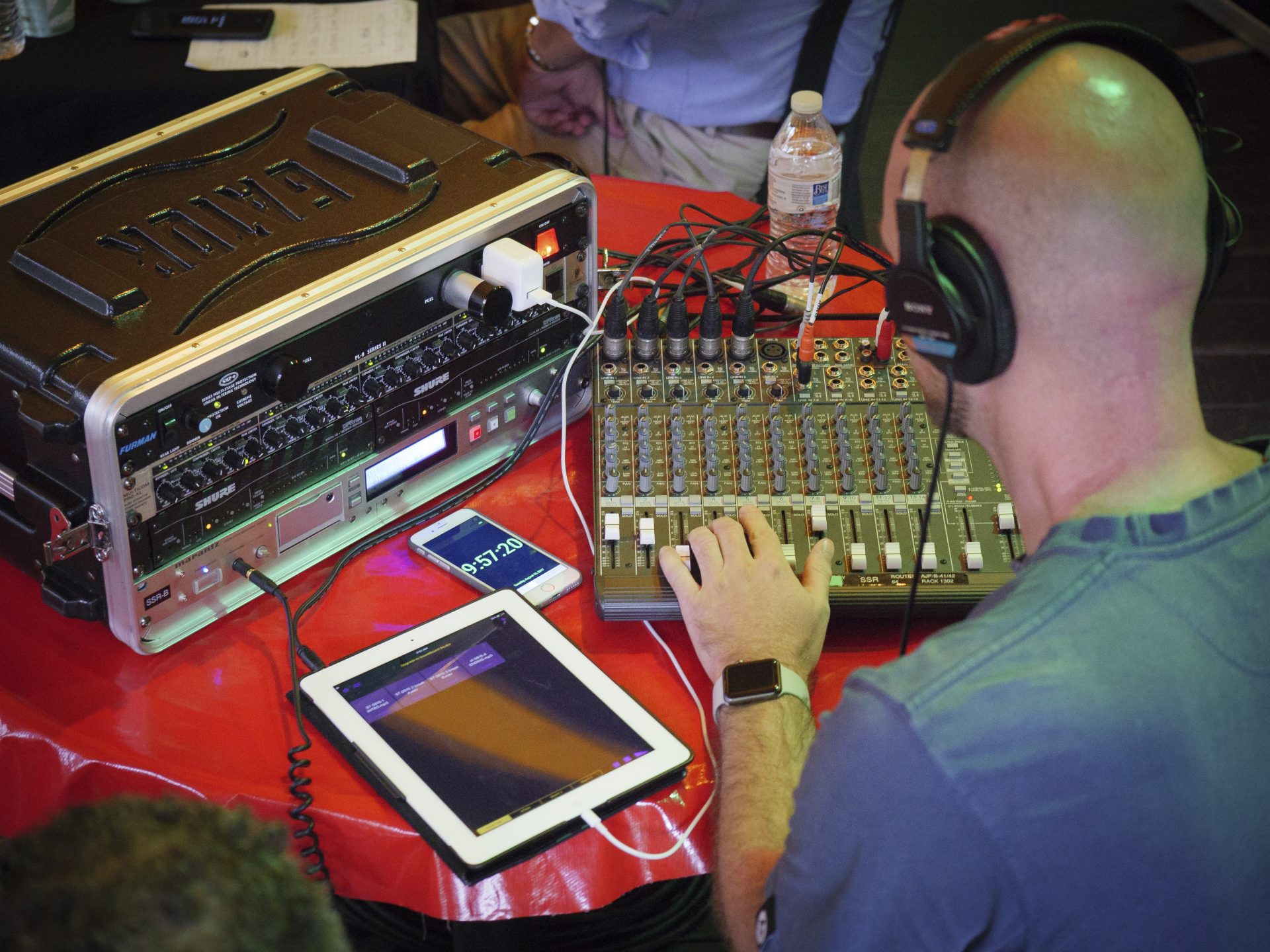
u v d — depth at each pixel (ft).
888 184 2.94
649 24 7.99
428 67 8.36
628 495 4.43
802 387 4.72
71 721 3.93
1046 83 2.65
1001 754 2.49
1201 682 2.58
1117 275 2.59
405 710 3.86
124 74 7.93
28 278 4.11
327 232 4.32
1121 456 2.72
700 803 3.75
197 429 3.82
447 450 4.73
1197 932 2.63
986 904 2.57
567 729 3.84
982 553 4.25
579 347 4.86
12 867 1.79
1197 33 15.07
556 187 4.62
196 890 1.74
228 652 4.18
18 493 3.98
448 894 3.67
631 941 6.44
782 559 4.10
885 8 8.11
